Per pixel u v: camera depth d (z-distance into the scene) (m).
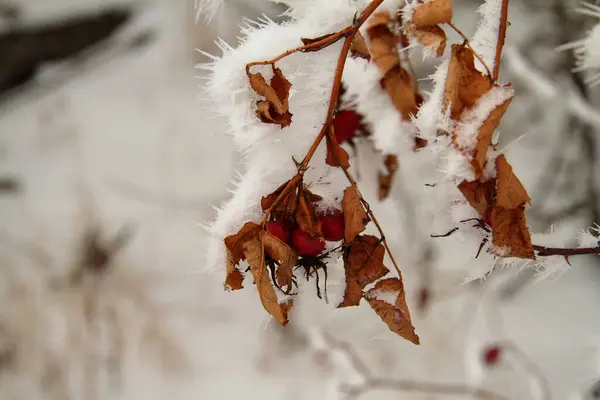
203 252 0.63
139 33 2.42
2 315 1.70
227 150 2.01
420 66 1.06
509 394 1.31
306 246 0.61
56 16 2.45
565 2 1.53
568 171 1.63
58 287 1.75
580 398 1.13
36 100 2.37
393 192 1.53
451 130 0.60
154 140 2.08
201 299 1.66
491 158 0.60
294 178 0.61
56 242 1.86
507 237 0.60
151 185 1.96
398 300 0.61
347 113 0.68
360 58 0.67
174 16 2.39
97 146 2.13
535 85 1.45
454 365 1.39
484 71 0.62
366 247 0.61
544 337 1.39
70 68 2.44
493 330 1.41
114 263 1.76
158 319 1.62
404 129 0.68
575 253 0.61
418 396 1.35
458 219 0.61
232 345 1.57
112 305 1.68
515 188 0.59
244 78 0.61
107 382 1.56
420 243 1.52
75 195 1.98
